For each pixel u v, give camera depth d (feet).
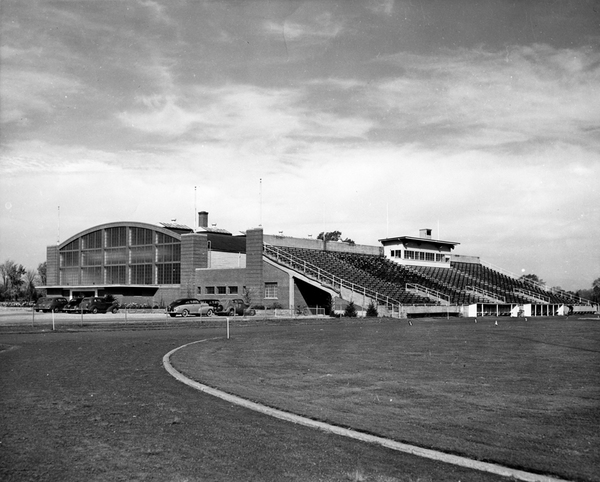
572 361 54.03
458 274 251.39
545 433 26.76
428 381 41.75
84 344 72.95
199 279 195.83
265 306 182.39
